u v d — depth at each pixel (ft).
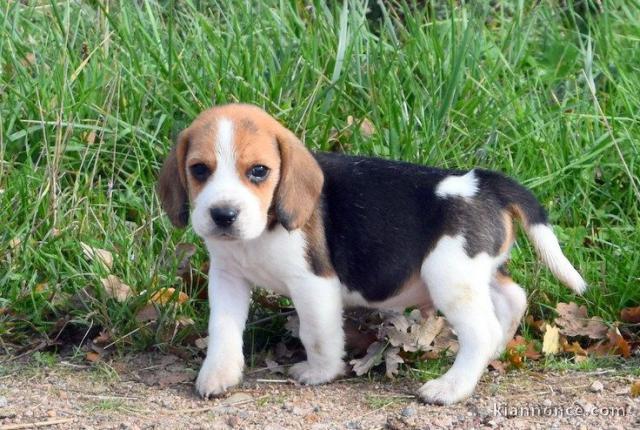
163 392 27.68
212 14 42.29
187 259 32.32
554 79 40.60
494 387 27.53
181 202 26.55
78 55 39.32
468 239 26.76
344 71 37.65
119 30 39.37
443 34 41.65
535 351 29.89
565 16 45.55
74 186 34.55
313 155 27.84
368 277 27.55
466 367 26.81
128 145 36.29
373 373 28.76
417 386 27.86
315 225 27.02
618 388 27.48
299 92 36.83
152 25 39.70
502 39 43.06
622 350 29.73
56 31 40.04
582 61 42.24
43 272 32.37
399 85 37.73
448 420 25.50
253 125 25.67
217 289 28.09
